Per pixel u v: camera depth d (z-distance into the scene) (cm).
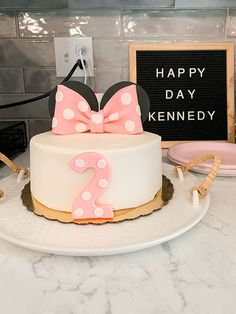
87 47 87
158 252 38
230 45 87
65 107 49
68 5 84
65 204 43
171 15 86
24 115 93
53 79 90
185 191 54
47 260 37
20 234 39
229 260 36
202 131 89
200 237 41
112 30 87
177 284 32
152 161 46
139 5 85
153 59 87
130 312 29
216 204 52
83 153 41
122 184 43
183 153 77
